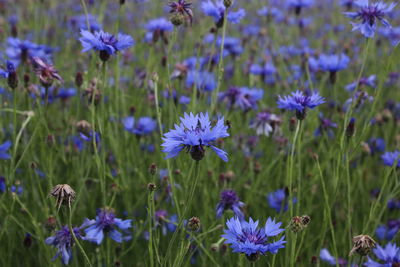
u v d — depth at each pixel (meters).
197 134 0.78
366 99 1.02
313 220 1.00
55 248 0.90
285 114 1.07
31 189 0.98
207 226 0.94
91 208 0.97
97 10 1.50
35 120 0.99
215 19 0.99
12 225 0.93
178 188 0.98
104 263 0.93
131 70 1.22
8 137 1.05
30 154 0.99
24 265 0.96
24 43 1.03
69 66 1.19
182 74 1.04
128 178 1.00
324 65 1.02
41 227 0.94
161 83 1.11
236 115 1.12
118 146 1.00
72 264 0.91
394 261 0.87
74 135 1.03
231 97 1.06
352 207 1.00
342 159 0.91
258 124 1.04
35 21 1.24
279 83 1.20
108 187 1.00
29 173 0.95
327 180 0.99
